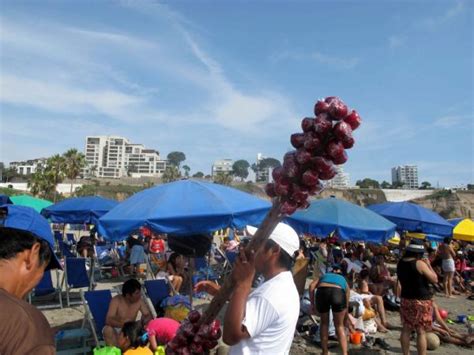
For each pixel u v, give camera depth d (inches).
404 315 227.8
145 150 6756.9
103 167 6186.0
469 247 815.1
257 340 79.0
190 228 203.0
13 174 4286.4
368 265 439.2
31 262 62.6
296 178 62.9
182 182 236.2
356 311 291.1
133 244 523.5
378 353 264.8
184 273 386.9
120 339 197.5
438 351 276.8
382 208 518.6
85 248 540.1
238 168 6195.9
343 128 58.1
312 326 289.4
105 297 253.1
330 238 442.3
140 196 233.9
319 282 245.8
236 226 209.8
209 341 81.1
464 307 434.3
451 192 3833.7
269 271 87.2
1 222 114.3
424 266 221.9
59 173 2156.7
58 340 229.0
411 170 7696.9
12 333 51.4
